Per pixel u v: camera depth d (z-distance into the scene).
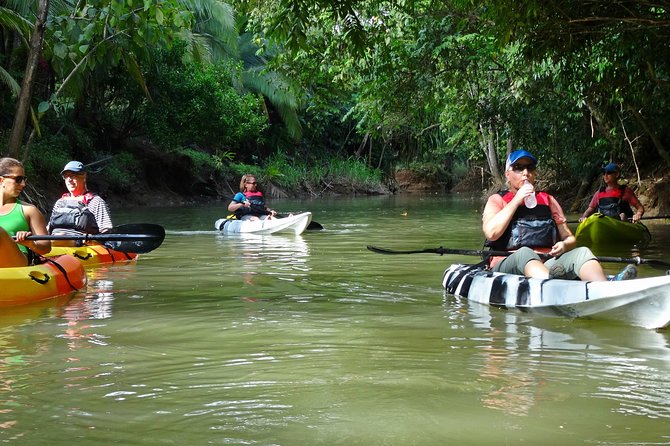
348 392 3.58
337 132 39.28
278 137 35.31
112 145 23.80
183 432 3.04
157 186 24.41
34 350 4.43
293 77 16.50
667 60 10.40
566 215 18.16
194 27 26.92
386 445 2.90
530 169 6.13
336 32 14.51
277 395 3.53
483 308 5.84
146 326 5.14
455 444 2.90
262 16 15.30
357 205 24.28
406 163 41.16
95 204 8.72
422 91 16.36
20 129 10.55
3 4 16.66
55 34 10.89
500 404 3.40
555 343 4.61
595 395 3.52
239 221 13.62
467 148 32.22
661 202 16.03
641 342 4.64
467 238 12.15
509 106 18.81
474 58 14.91
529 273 5.88
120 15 10.37
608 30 9.16
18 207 6.57
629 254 9.81
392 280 7.36
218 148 29.12
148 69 21.06
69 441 2.93
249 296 6.41
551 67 12.97
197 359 4.22
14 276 6.06
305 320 5.36
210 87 22.64
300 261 8.95
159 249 10.34
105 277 7.58
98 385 3.70
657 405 3.37
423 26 14.61
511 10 8.40
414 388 3.64
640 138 17.89
